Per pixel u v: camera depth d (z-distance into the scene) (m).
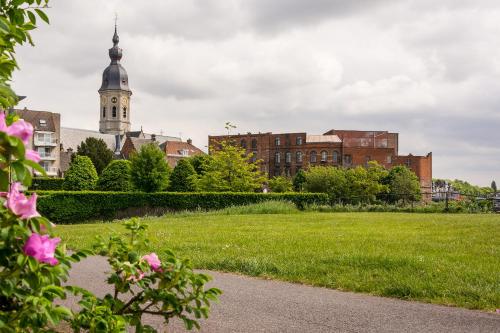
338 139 78.75
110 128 116.56
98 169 66.94
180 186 40.12
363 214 23.14
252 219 18.91
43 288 1.96
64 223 24.41
